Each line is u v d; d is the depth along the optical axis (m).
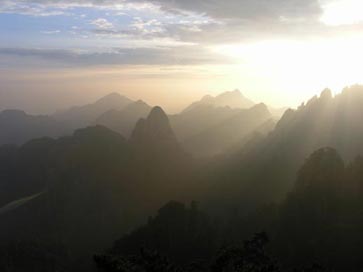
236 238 91.25
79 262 114.44
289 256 76.44
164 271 30.86
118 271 29.09
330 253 73.81
